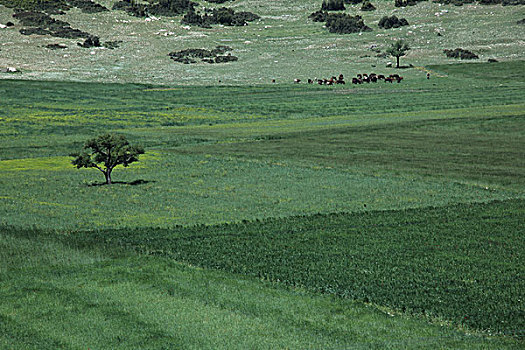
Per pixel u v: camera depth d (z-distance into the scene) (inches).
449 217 3289.9
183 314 1740.9
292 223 3211.1
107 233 3031.5
